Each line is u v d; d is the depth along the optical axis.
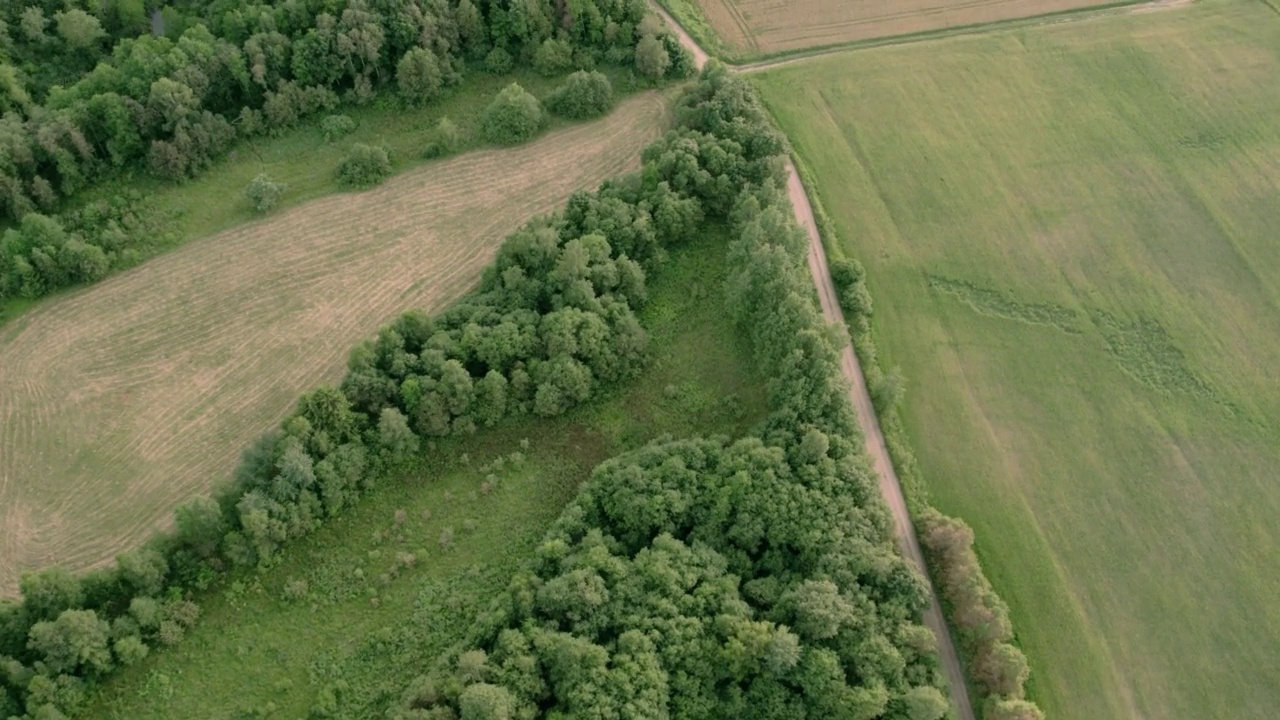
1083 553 111.00
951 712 94.25
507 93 145.12
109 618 100.25
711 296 132.75
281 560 106.50
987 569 109.06
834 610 95.12
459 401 114.06
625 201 134.75
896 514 112.06
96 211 131.50
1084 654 103.62
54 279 125.25
